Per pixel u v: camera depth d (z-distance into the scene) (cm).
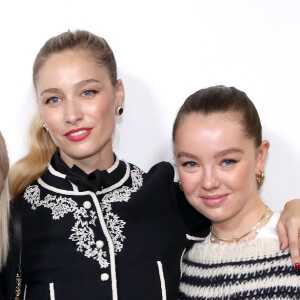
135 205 123
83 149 118
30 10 152
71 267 114
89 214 118
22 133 154
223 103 115
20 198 124
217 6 154
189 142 114
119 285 114
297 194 158
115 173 126
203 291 115
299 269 106
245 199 115
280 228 112
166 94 155
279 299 105
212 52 154
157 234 122
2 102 153
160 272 118
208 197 114
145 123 156
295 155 157
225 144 111
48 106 120
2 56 152
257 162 120
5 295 118
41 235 118
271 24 154
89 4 152
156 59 154
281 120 156
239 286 110
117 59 154
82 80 117
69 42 121
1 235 116
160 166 134
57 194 122
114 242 117
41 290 115
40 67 121
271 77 155
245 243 114
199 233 127
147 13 153
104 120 120
